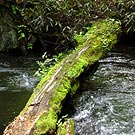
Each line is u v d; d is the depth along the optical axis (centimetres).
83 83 525
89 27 662
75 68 444
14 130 313
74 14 724
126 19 717
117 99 491
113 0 730
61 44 736
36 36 746
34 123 315
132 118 434
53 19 724
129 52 758
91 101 480
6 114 444
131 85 553
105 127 413
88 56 482
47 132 307
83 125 417
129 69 641
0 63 684
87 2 725
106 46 507
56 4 711
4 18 707
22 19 722
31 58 716
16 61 697
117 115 442
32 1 714
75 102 470
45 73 494
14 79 591
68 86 407
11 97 502
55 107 353
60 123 330
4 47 714
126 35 793
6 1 698
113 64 673
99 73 614
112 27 553
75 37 606
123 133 399
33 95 384
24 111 345
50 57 722
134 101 485
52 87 390
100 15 717
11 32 716
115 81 572
